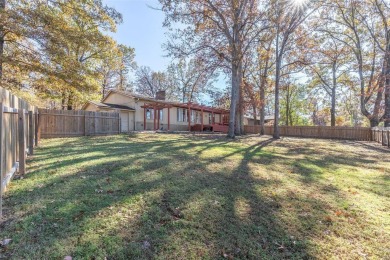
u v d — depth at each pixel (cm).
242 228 249
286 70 1964
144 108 2042
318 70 2303
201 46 1271
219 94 2106
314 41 1577
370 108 1900
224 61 1305
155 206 286
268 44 1900
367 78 1867
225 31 1231
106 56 1526
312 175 480
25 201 281
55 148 705
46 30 1016
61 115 1223
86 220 242
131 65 2856
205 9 1236
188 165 503
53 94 1277
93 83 1293
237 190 363
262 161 604
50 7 1143
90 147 736
